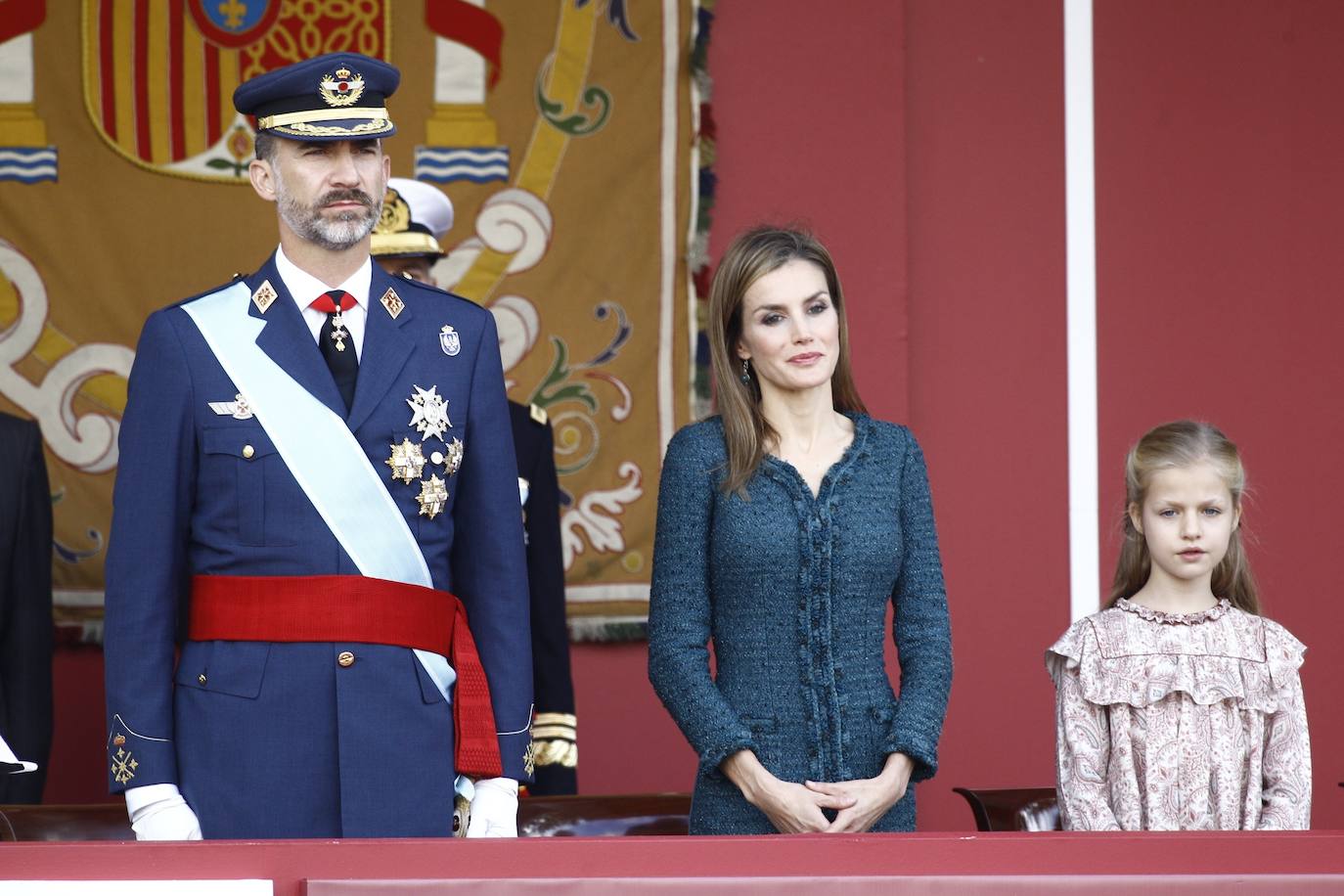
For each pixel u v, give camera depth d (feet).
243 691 36.70
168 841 29.63
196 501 38.06
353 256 38.93
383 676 36.94
